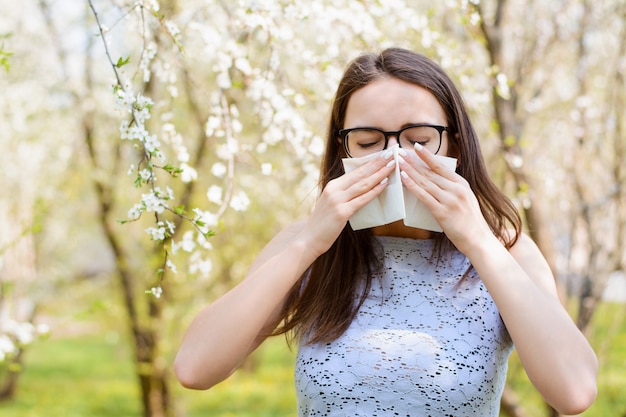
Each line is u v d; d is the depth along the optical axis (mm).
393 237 1672
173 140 2385
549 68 4547
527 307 1435
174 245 1695
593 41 4543
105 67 5027
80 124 5836
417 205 1534
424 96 1580
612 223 4336
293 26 2689
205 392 10477
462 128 1635
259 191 5617
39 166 6359
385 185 1529
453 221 1480
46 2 5250
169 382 5684
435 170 1511
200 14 2713
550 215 4633
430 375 1485
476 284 1602
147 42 2412
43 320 8203
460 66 2871
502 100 3367
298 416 1628
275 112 2568
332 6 2631
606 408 5391
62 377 12023
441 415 1480
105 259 9727
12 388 10172
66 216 7727
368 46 2596
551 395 1401
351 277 1626
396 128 1551
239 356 1573
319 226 1560
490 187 1673
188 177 1790
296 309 1722
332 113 1739
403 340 1521
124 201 5902
